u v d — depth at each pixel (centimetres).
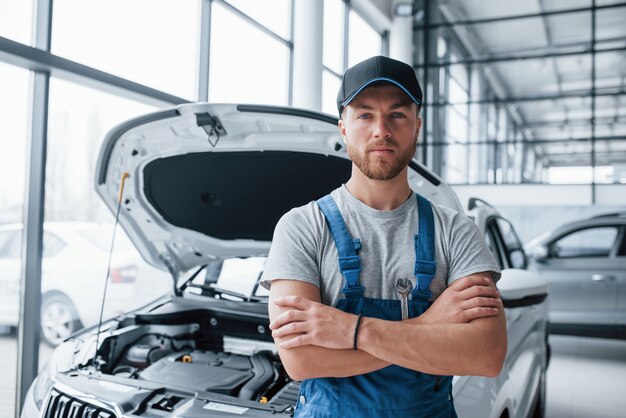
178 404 132
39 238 275
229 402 130
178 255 217
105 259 480
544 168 866
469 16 898
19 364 275
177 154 177
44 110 273
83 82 295
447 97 910
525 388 224
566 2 834
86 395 135
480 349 87
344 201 101
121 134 169
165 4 392
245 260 221
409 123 97
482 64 895
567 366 438
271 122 156
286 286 96
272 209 192
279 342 93
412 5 807
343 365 90
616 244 460
